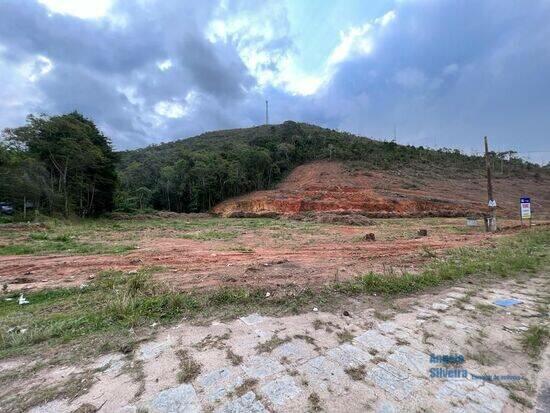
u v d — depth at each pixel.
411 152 59.69
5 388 2.66
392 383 2.80
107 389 2.62
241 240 13.55
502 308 4.71
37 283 6.39
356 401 2.54
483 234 14.98
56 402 2.46
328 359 3.17
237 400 2.51
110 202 36.12
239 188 48.62
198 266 7.89
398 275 6.27
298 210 34.50
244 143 62.38
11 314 4.50
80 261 8.70
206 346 3.39
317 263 8.02
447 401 2.59
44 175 25.94
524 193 42.84
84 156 28.02
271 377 2.84
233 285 5.58
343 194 36.72
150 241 13.18
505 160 63.38
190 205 46.19
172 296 4.71
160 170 49.78
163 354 3.21
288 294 5.07
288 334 3.72
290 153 56.88
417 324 4.09
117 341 3.49
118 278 6.46
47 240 12.90
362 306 4.71
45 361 3.08
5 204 24.28
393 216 30.25
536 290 5.61
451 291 5.52
